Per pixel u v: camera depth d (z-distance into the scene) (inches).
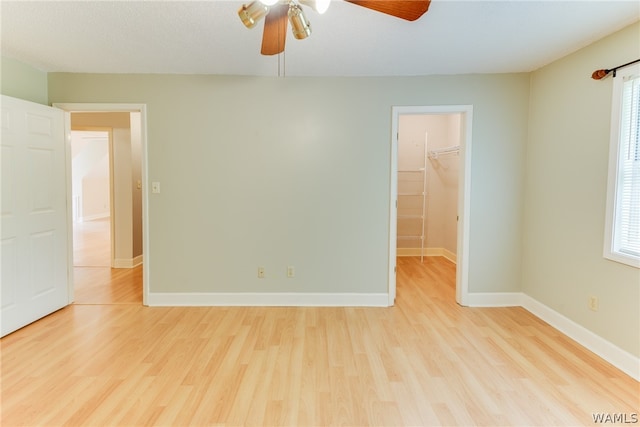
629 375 89.8
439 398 80.9
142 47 106.1
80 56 114.3
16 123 113.3
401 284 169.2
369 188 138.2
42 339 109.3
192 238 138.2
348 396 81.6
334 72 130.4
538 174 128.3
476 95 133.7
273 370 92.4
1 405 77.2
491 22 89.1
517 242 138.1
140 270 193.6
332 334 114.1
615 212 95.3
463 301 139.4
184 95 134.2
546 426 71.9
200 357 99.0
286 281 140.5
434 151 216.4
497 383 86.7
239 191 137.4
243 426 71.7
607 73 95.7
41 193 124.0
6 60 115.2
